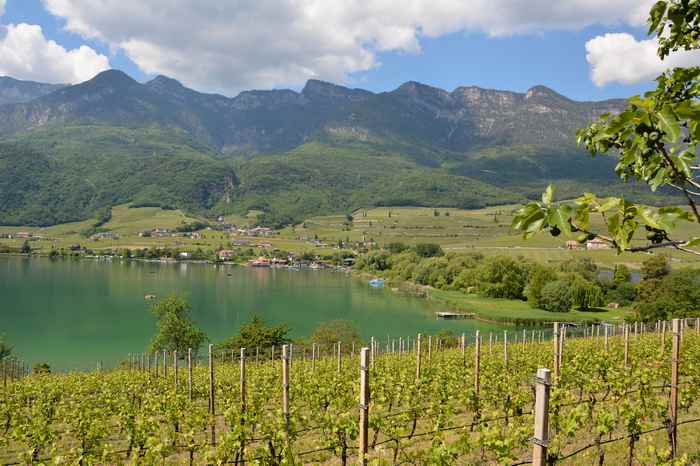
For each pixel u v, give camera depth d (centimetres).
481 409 1695
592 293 7638
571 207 282
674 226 280
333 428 1284
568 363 2036
